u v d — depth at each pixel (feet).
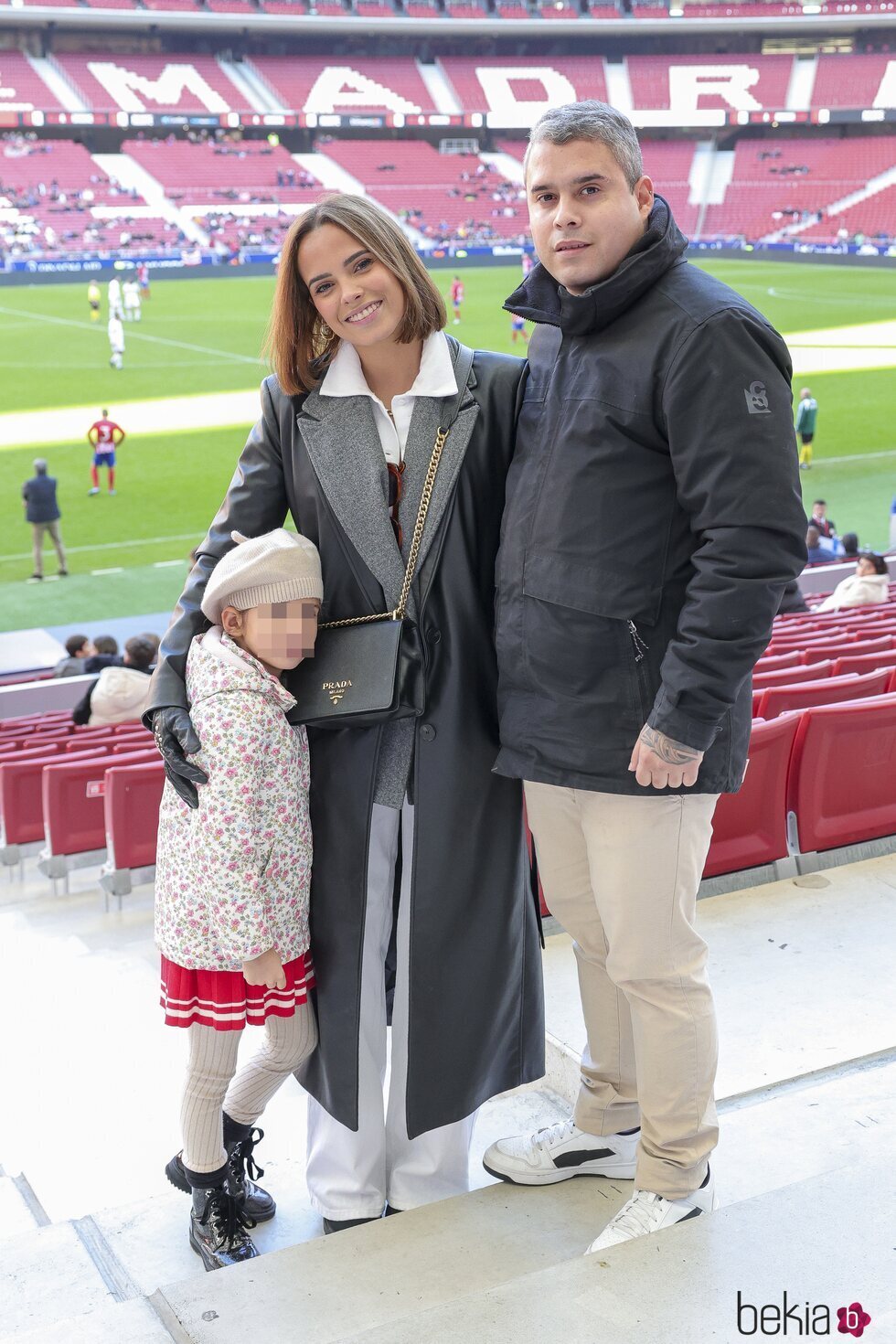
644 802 6.84
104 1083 11.41
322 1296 7.07
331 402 7.64
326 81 194.59
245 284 139.85
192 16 180.55
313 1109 8.57
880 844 13.15
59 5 174.29
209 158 183.83
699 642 6.20
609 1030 7.93
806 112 184.14
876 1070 9.14
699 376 6.20
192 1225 8.20
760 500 6.14
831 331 100.32
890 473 63.26
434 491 7.52
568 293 6.63
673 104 194.39
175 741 7.36
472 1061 8.15
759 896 12.23
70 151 179.22
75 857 18.60
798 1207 6.22
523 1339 5.56
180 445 68.49
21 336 104.63
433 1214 7.91
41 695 34.63
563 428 6.75
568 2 200.44
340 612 7.84
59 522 51.19
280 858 7.63
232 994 7.63
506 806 7.99
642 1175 7.32
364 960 8.08
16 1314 7.68
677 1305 5.64
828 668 18.98
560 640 6.77
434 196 185.16
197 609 7.86
